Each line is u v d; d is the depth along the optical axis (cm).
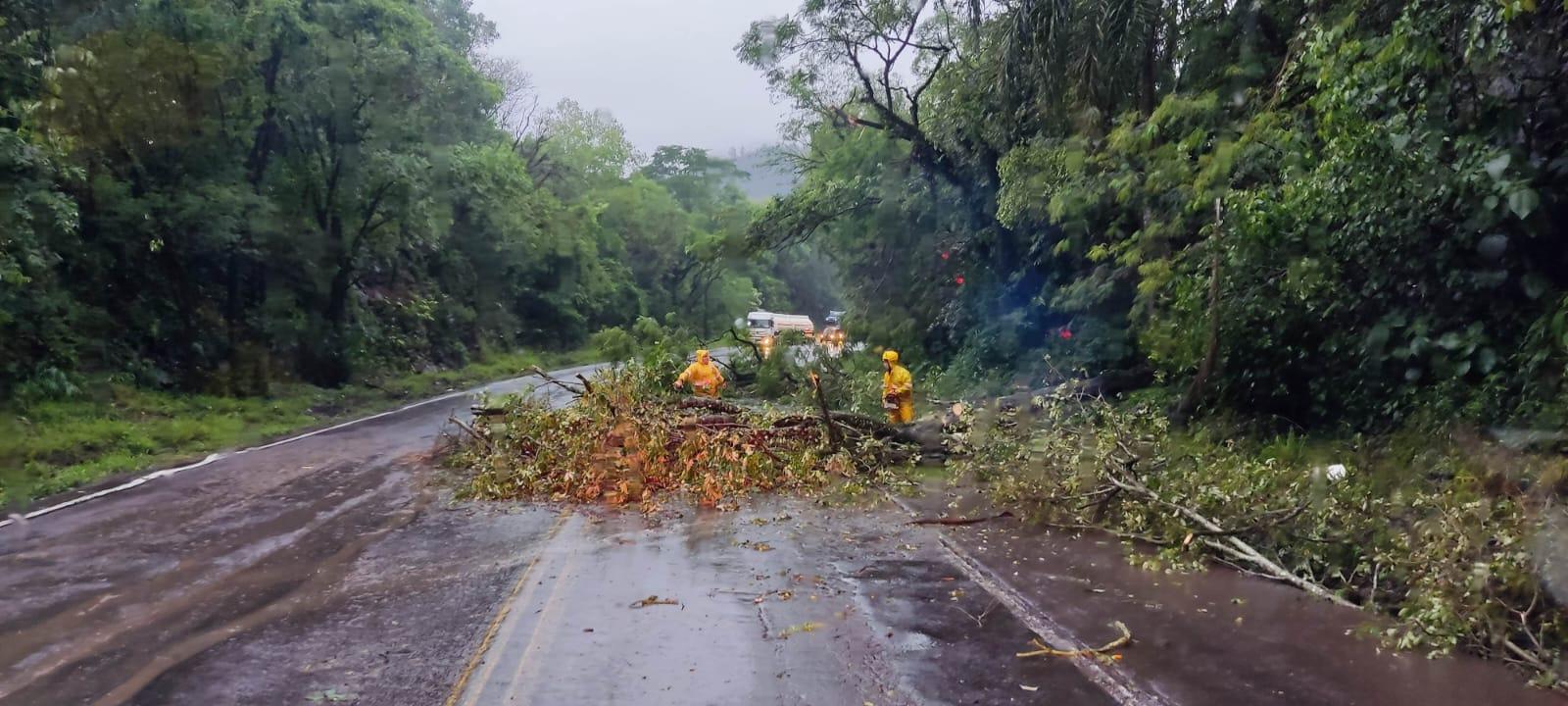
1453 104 794
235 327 2280
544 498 1041
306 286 2514
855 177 2445
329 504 1030
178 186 2016
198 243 2080
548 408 1234
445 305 3834
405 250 3553
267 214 2173
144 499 1066
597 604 637
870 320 2502
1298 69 1032
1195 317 1080
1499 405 768
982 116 1925
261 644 575
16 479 1149
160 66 1819
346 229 2542
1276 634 549
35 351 1652
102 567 765
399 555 795
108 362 1859
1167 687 479
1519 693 457
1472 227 788
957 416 1184
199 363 2122
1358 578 620
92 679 525
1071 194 1385
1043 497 859
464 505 1013
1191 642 541
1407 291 875
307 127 2344
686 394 1571
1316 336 989
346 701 487
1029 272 1903
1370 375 916
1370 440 872
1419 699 454
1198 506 732
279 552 810
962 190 2105
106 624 621
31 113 1513
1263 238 943
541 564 748
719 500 1006
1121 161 1328
